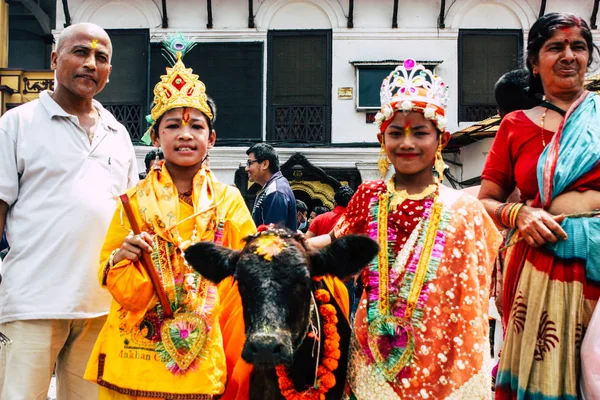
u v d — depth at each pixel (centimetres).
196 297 373
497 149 418
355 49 1631
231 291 395
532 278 375
